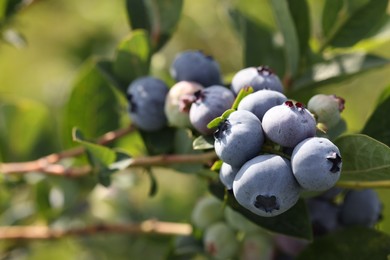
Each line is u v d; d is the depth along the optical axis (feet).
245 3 1.22
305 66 1.05
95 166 0.97
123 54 1.02
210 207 1.03
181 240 1.08
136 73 1.04
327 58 1.04
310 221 0.89
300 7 1.03
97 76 1.13
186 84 0.92
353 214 0.95
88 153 0.97
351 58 1.04
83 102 1.13
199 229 1.05
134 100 0.98
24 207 1.36
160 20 1.09
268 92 0.79
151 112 0.97
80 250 1.44
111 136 1.01
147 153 1.04
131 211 1.37
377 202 0.96
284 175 0.74
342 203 0.96
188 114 0.89
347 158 0.83
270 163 0.74
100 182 0.97
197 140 0.84
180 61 0.94
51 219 1.27
